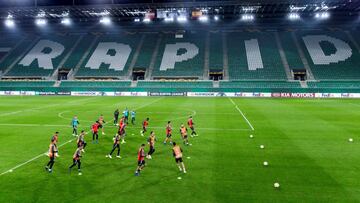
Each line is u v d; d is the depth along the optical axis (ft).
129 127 107.34
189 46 283.59
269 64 255.09
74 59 277.85
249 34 291.99
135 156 70.49
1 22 294.25
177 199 46.70
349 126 104.83
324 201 45.96
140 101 194.39
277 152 72.84
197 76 251.19
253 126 105.60
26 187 51.60
